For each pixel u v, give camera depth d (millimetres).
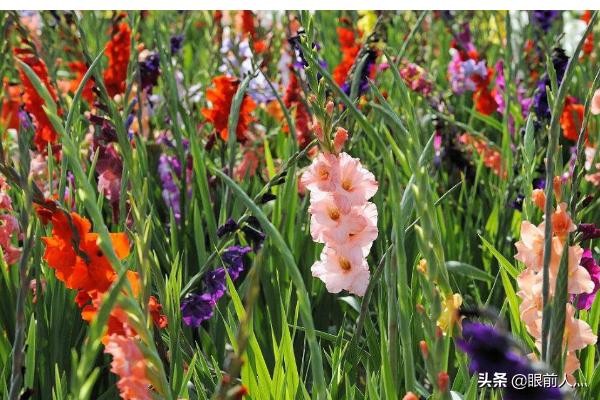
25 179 1845
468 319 1941
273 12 6574
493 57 6688
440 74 6473
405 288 1845
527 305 2043
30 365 2480
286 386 2426
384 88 5699
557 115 1865
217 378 2691
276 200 3771
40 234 2980
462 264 3348
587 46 6062
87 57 3881
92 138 4098
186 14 5941
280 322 3355
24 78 3904
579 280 2000
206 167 4102
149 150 4340
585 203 2443
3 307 3178
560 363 1811
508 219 4078
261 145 4680
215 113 4199
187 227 3943
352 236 2143
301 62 4051
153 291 3146
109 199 3562
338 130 2074
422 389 2566
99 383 3078
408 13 6957
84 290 1930
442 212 3998
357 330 2428
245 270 3725
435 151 4562
